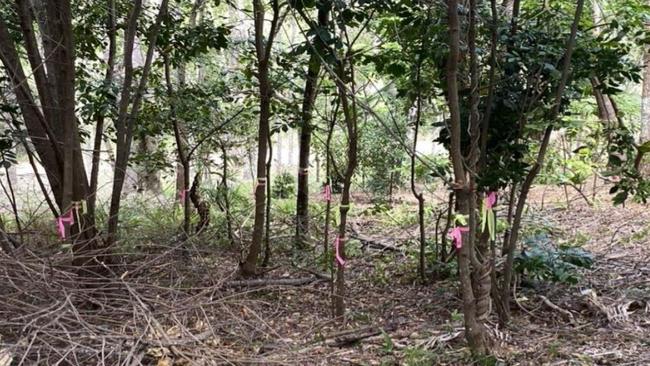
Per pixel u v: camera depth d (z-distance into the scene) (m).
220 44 4.91
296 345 3.29
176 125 5.43
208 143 6.14
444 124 3.37
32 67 3.89
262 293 4.41
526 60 3.12
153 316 2.98
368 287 4.64
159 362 2.73
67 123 3.74
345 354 3.18
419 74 3.88
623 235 5.88
